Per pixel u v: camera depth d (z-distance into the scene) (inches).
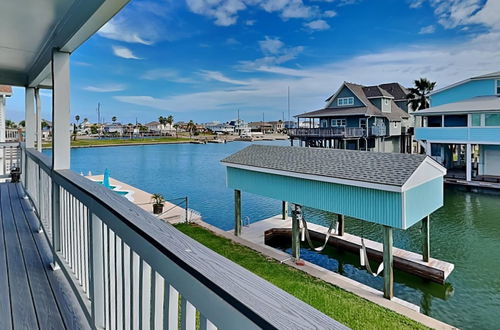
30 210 157.4
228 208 468.8
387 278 210.5
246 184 321.4
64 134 94.7
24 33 99.0
